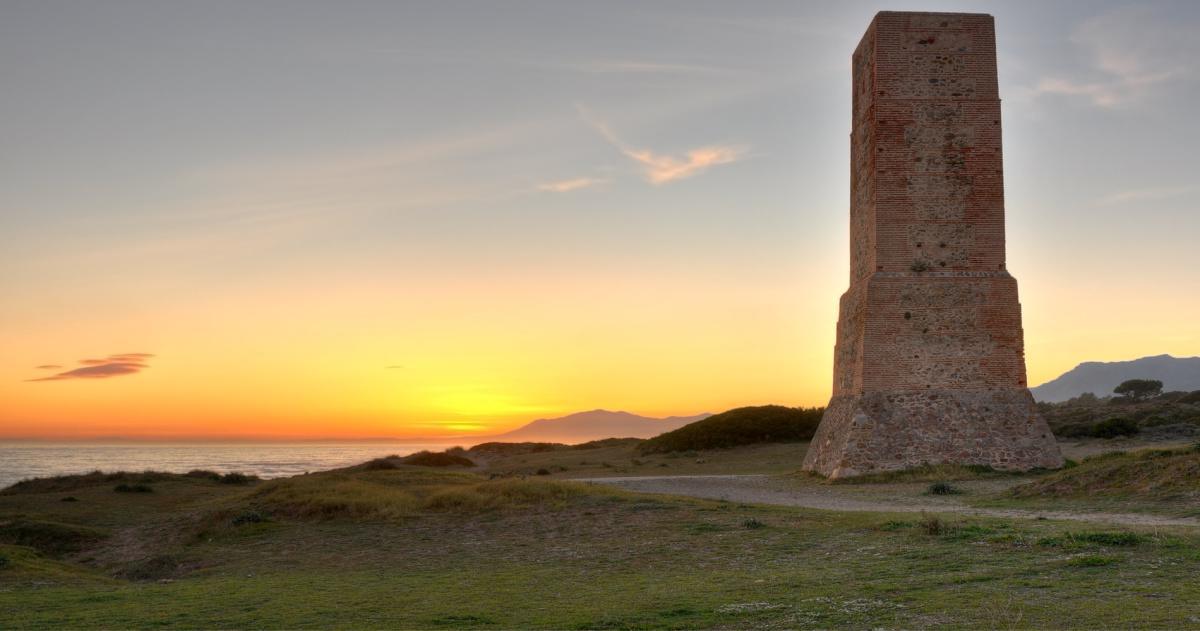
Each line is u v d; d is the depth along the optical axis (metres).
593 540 19.84
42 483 41.03
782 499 27.16
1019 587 11.76
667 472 44.53
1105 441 47.88
